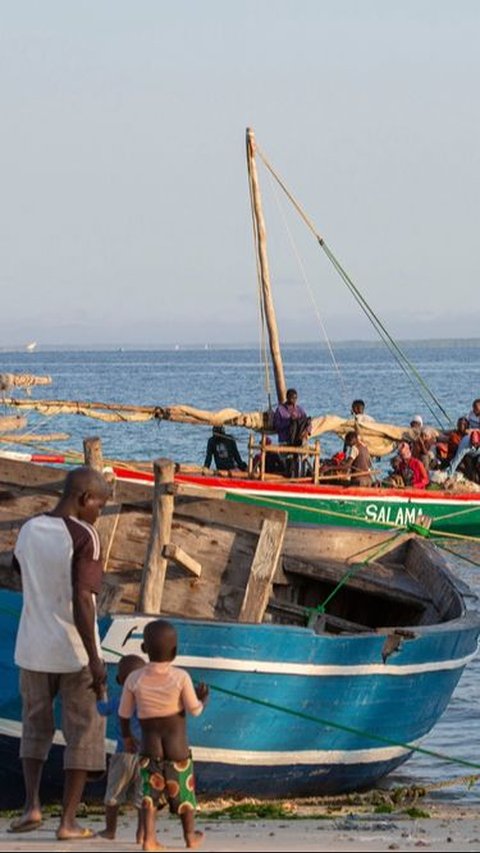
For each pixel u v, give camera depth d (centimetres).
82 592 1598
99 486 1647
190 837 1561
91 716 1633
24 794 2084
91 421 10919
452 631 2269
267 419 5022
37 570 1614
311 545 2758
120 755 1706
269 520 2220
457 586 2528
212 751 2052
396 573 2744
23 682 1638
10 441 4078
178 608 2228
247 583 2203
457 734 2695
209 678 2009
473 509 5144
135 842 1616
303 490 4875
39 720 1642
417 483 5269
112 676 1964
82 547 1609
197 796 2116
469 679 3095
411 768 2481
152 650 1561
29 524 1628
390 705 2220
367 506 4966
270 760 2106
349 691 2138
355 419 5231
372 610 2831
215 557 2234
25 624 1628
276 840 1670
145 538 2267
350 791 2270
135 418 4756
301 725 2109
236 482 4803
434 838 1727
